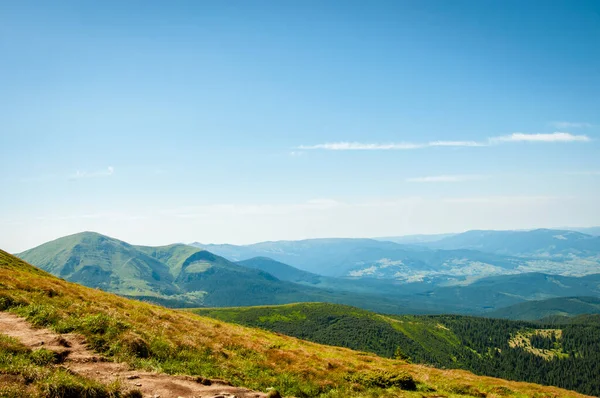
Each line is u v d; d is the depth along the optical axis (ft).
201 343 108.99
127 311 121.39
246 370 98.32
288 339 197.26
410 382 115.96
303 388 95.81
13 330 81.20
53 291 114.01
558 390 152.25
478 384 141.28
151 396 62.85
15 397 49.98
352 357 174.70
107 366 73.26
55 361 67.62
